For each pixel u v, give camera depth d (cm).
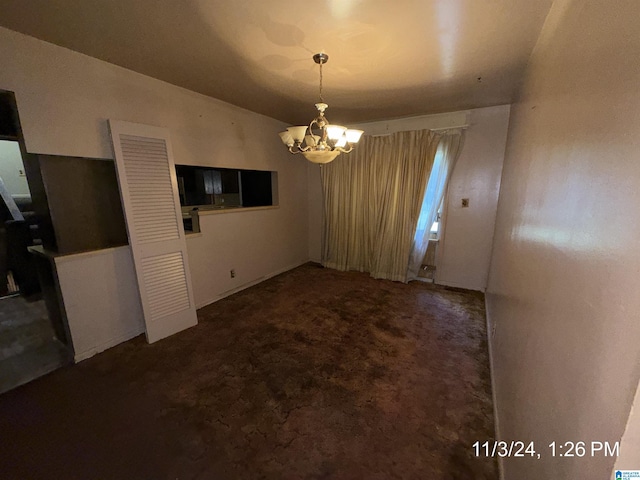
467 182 345
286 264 443
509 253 187
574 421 64
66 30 167
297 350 229
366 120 379
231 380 194
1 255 336
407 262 379
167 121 256
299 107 325
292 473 132
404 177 364
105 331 229
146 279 236
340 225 432
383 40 174
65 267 203
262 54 194
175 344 238
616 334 49
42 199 198
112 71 215
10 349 229
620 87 55
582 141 75
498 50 183
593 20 75
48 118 188
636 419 44
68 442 147
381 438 150
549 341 86
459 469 134
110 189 226
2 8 144
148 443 147
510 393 135
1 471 133
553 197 96
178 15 150
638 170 46
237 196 447
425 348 232
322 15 149
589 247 64
